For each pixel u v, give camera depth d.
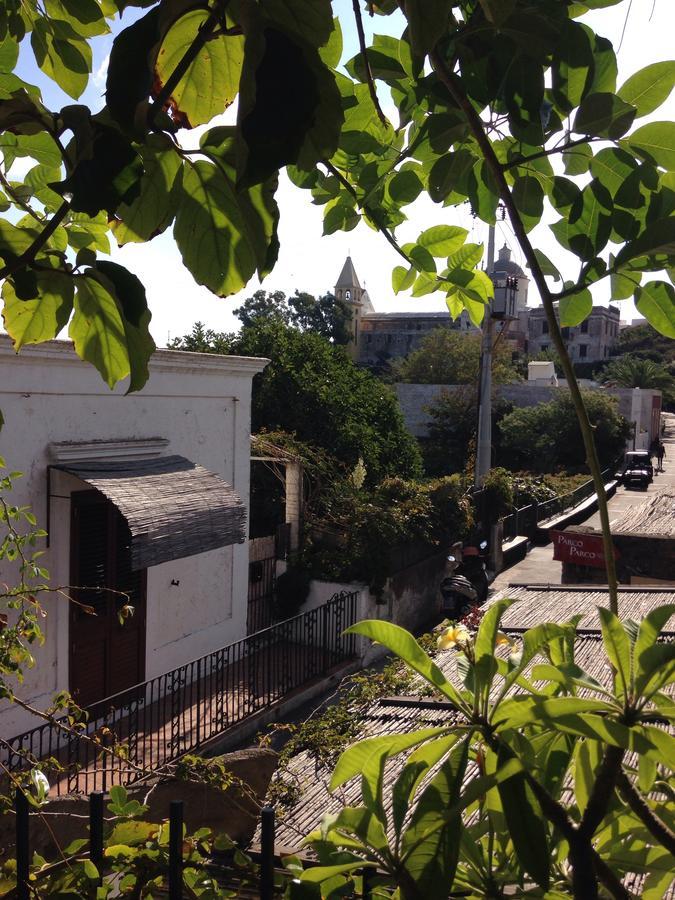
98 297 1.52
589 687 1.16
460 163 1.59
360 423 19.78
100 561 9.62
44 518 8.81
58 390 8.94
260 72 0.98
